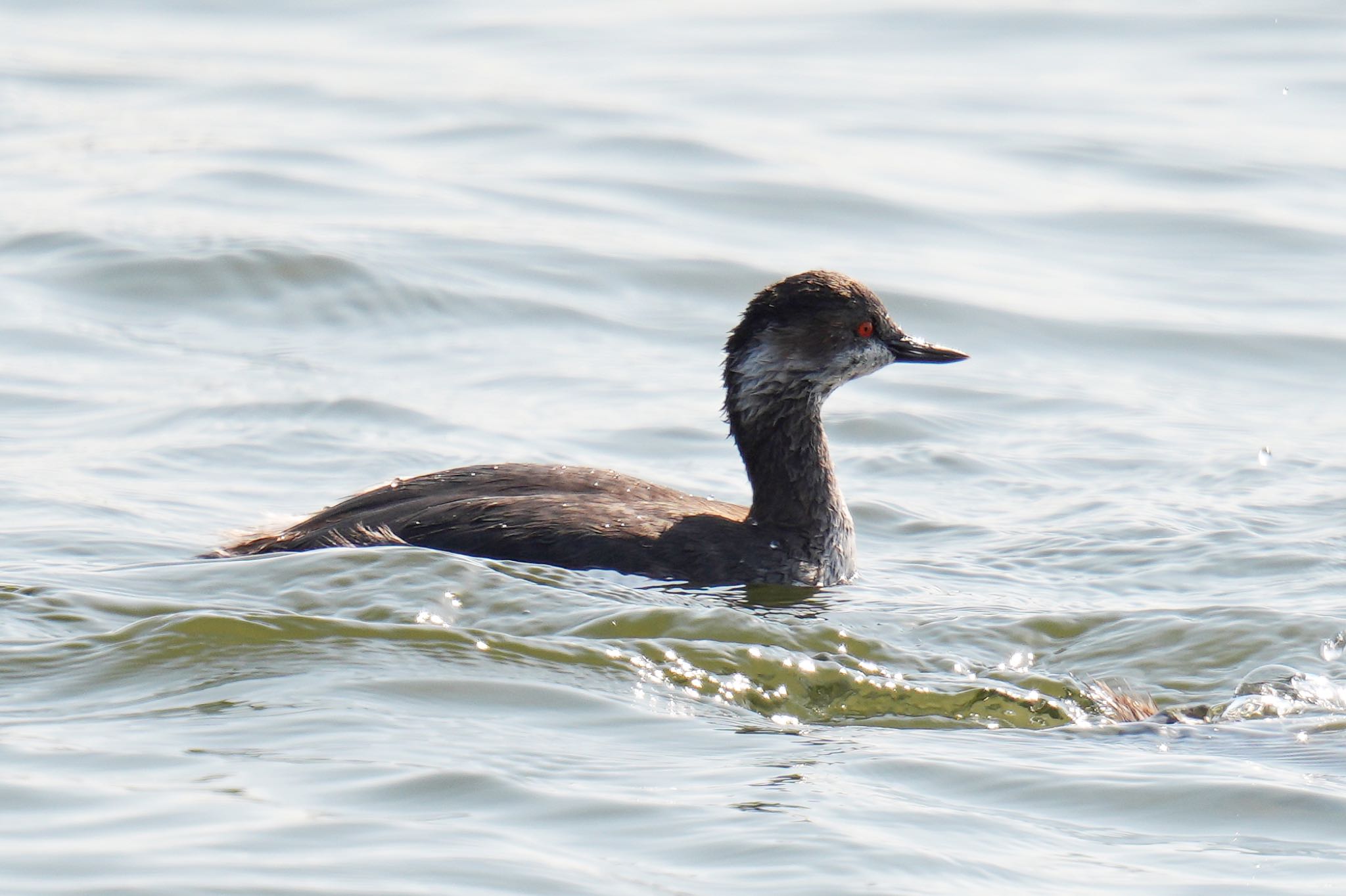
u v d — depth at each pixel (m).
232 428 16.12
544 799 8.11
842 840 7.73
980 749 9.05
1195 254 22.17
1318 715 9.65
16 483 14.34
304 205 22.62
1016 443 16.75
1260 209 23.41
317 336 18.97
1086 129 26.31
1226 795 8.38
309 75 29.00
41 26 32.03
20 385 17.03
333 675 9.62
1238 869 7.61
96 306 19.30
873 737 9.23
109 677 9.59
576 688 9.66
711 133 25.95
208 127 26.05
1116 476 15.68
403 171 24.25
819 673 10.21
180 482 14.69
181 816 7.77
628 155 25.09
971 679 10.27
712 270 21.11
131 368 17.73
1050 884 7.45
